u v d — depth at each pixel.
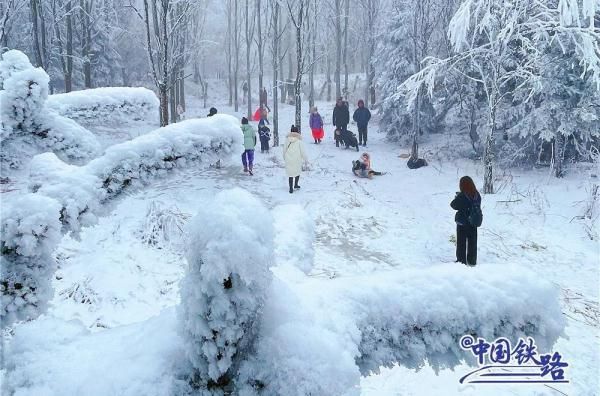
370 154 14.93
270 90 34.72
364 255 6.89
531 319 0.75
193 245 0.70
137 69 30.78
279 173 11.75
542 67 10.54
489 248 7.14
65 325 0.87
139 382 0.67
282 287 0.81
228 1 29.53
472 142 13.51
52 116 1.34
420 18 13.48
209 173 11.07
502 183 10.63
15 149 1.26
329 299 0.79
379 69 18.19
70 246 5.61
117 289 4.89
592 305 5.34
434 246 7.36
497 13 9.47
